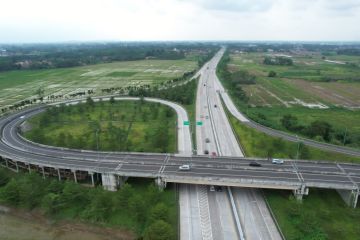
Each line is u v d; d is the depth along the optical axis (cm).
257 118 16288
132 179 10244
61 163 10450
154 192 8675
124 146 12650
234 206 8644
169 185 9838
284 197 9062
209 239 7425
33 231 8062
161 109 18738
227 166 10125
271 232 7638
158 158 10875
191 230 7731
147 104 19838
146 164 10325
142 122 16338
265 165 10206
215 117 17175
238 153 12281
